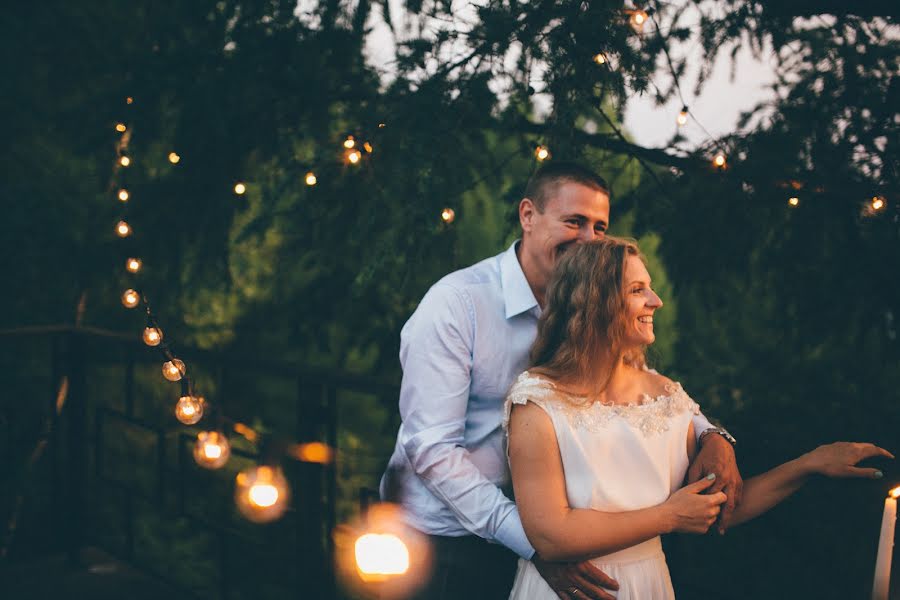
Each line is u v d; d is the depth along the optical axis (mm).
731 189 3547
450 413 1948
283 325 4902
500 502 1850
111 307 6777
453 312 1974
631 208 3766
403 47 3246
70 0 4691
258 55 3537
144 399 7371
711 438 1894
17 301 6504
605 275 1773
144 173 4305
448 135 3273
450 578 2027
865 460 1862
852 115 3299
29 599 3785
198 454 2465
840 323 3637
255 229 3969
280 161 3852
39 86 5438
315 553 3102
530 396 1744
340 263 4090
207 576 6941
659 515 1701
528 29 3043
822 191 3352
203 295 6109
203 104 3498
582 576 1770
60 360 4184
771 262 3633
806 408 4594
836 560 2924
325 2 3395
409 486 2070
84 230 6074
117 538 7082
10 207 5996
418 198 3217
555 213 1981
